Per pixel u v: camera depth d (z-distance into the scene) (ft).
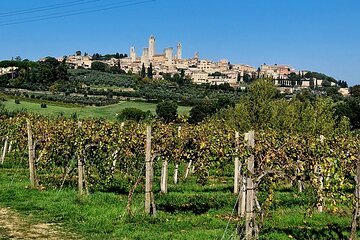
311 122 103.60
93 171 59.11
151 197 44.80
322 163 39.40
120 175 72.38
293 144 43.86
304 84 567.18
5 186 59.67
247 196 35.81
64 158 64.80
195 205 52.31
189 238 36.22
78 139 56.90
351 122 183.62
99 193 55.01
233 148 46.42
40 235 37.52
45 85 316.40
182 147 52.49
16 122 88.17
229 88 409.69
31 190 57.16
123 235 37.60
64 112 216.54
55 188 59.00
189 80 510.58
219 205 52.75
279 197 58.90
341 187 38.91
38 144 67.41
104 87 351.46
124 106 258.57
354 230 36.55
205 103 233.96
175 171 75.00
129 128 64.39
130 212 43.86
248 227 35.63
